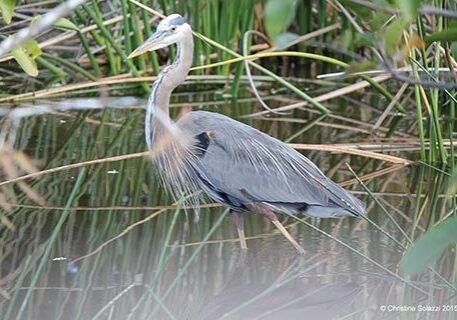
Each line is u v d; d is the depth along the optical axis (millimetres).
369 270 9719
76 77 17016
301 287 9359
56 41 16375
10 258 9789
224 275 9617
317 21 18641
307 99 15414
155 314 8641
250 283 9445
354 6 5641
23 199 11508
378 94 16984
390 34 5430
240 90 17125
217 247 10398
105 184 12180
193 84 17031
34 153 13250
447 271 9734
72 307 8703
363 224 11102
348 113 15891
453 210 11203
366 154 13180
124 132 14586
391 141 14320
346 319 8625
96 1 15680
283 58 18359
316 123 15219
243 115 15570
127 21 15945
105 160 12344
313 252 10242
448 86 5270
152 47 11172
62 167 12062
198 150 10844
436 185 12383
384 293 9195
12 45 5090
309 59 18250
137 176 12562
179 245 10391
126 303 8859
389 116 15695
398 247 10312
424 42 5375
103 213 11180
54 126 14758
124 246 10258
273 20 4535
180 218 11219
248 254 10195
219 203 11516
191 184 11047
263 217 11547
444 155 13047
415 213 11359
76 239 10383
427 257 4363
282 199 10523
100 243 10305
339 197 10359
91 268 9656
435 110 12898
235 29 16719
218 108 15977
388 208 11523
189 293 9180
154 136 11148
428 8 4879
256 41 18359
